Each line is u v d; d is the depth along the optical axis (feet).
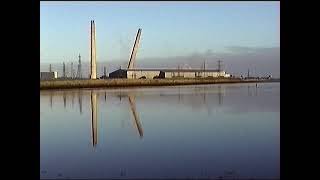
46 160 48.85
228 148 54.85
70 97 129.49
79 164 46.11
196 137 63.26
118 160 48.91
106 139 63.26
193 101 116.06
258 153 51.49
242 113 89.20
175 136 64.90
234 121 78.13
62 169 44.39
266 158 48.42
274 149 52.80
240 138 61.82
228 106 103.35
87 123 79.25
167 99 123.24
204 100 118.01
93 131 70.64
